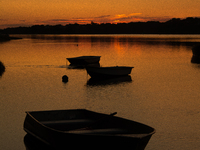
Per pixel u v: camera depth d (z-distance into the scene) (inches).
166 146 370.3
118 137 289.3
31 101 623.5
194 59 1659.7
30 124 379.2
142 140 288.0
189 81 908.0
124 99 648.4
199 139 394.6
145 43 3814.0
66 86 816.3
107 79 964.0
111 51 2316.7
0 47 2770.7
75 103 606.5
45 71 1131.9
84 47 2871.6
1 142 382.9
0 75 1013.2
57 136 323.6
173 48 2699.3
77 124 376.8
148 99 649.6
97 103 608.4
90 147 306.2
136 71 1151.0
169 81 908.6
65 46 3031.5
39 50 2377.0
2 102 612.7
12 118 492.1
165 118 494.9
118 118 357.4
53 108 561.9
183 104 600.1
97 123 354.9
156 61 1545.3
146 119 488.1
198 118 494.9
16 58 1662.2
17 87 791.1
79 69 1208.8
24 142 382.9
